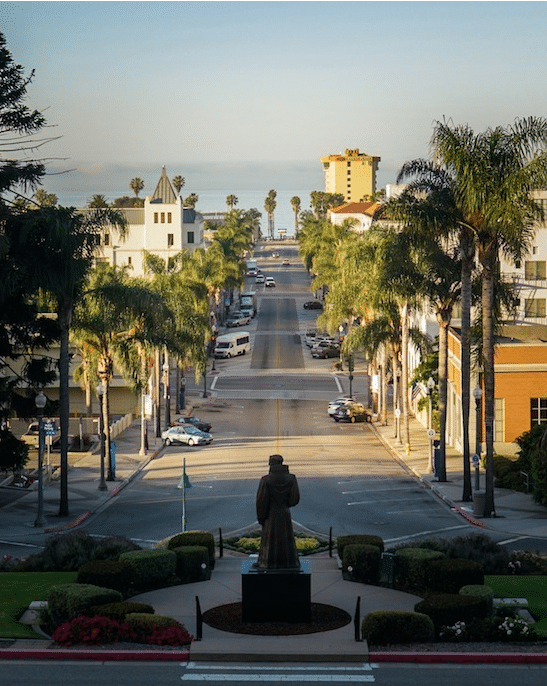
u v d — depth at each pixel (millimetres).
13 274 52938
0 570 36531
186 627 26328
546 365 69250
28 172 58938
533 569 34438
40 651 23938
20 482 61438
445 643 24844
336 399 93812
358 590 30312
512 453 69625
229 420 88875
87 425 82688
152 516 52500
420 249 56062
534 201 50062
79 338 65625
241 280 172125
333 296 89438
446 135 48812
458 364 72562
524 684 22344
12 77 59656
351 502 55000
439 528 48344
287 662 23766
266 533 26984
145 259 95125
